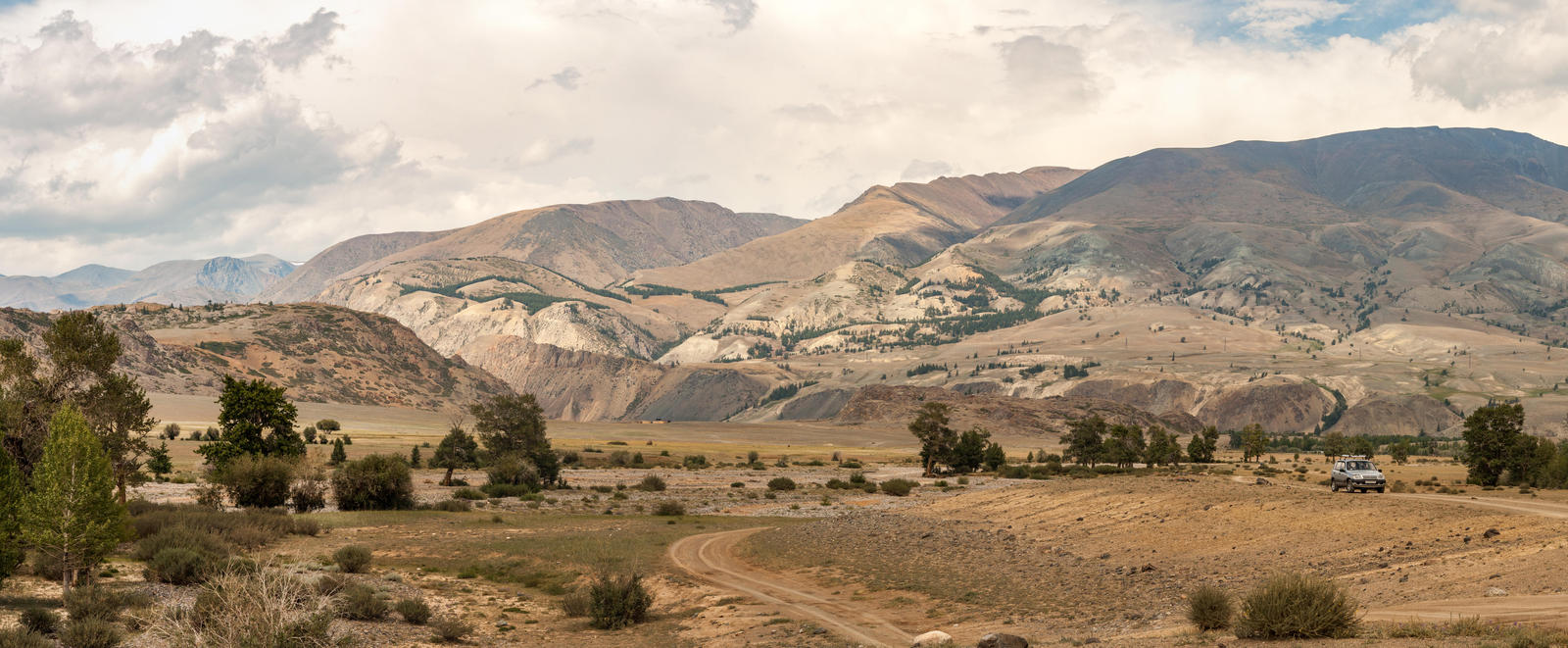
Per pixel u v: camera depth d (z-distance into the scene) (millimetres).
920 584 39938
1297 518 41906
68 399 48094
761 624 34094
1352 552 35000
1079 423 151000
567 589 43094
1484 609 23156
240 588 23359
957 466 136875
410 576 45500
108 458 33531
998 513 58219
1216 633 23766
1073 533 48000
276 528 54406
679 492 100500
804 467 159000
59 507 31875
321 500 71938
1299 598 22250
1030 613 32938
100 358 50969
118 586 34969
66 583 32656
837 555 48625
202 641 22594
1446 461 169250
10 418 44125
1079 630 28406
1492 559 29422
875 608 36531
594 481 115938
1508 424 76188
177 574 36844
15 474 32625
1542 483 72312
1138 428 153625
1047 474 125062
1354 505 42062
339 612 34062
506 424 107188
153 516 50750
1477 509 38656
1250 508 45375
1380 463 154750
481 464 112000
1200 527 43875
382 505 73625
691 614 37406
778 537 55562
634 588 37219
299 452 81625
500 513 74000
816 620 34500
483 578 46531
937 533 52625
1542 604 22750
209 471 79375
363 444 173625
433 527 60875
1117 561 40656
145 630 27125
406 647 30984
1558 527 32062
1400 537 35750
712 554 51750
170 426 170125
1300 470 118125
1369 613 24672
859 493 100438
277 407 81438
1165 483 57656
